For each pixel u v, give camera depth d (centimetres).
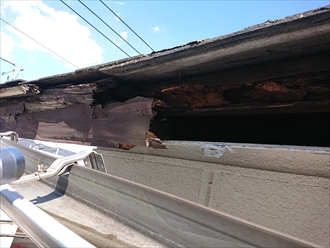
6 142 171
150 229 88
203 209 78
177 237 81
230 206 144
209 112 144
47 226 74
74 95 167
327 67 96
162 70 126
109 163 223
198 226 78
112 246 82
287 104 112
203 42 95
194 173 163
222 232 73
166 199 88
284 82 107
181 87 135
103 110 155
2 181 73
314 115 148
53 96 181
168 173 176
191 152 158
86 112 166
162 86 142
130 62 121
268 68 109
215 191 151
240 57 104
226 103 130
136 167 200
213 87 127
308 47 92
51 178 133
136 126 134
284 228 125
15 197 89
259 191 134
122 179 103
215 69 120
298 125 151
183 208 83
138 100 136
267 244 66
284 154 110
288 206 124
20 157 78
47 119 203
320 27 76
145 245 83
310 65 100
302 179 119
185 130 177
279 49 95
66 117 182
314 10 72
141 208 93
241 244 69
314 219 116
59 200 115
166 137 163
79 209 107
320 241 114
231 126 172
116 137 143
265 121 162
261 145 109
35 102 204
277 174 126
